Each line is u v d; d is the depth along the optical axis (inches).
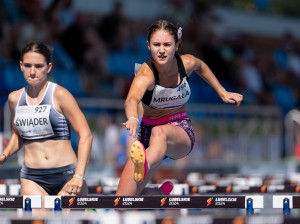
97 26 1617.9
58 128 502.9
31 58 486.9
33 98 502.3
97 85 1521.9
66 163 510.3
